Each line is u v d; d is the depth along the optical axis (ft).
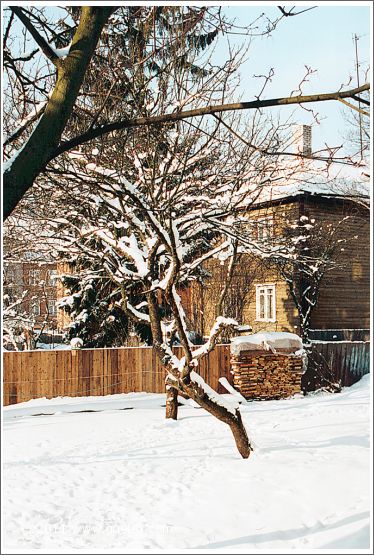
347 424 35.53
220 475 23.93
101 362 50.31
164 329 33.94
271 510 19.72
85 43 13.29
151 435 33.58
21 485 23.61
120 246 31.89
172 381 27.02
